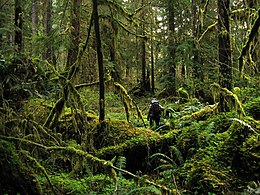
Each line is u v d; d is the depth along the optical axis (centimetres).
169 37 2078
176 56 1961
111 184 674
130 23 994
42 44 1025
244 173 631
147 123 1314
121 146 891
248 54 780
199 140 803
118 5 971
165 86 2048
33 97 820
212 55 1576
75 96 914
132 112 1147
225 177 624
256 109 845
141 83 3016
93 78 1196
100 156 877
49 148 584
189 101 1593
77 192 620
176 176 693
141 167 877
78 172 752
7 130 591
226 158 669
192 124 890
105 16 976
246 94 1021
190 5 2045
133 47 2750
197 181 636
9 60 793
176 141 874
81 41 1051
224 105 938
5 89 727
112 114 1420
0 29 1159
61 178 691
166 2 2119
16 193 494
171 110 1379
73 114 920
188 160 756
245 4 959
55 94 897
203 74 1677
